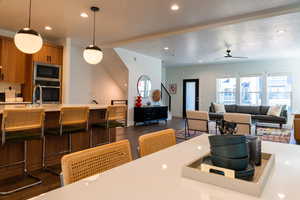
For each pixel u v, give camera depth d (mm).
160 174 823
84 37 5578
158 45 6160
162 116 8336
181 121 8922
